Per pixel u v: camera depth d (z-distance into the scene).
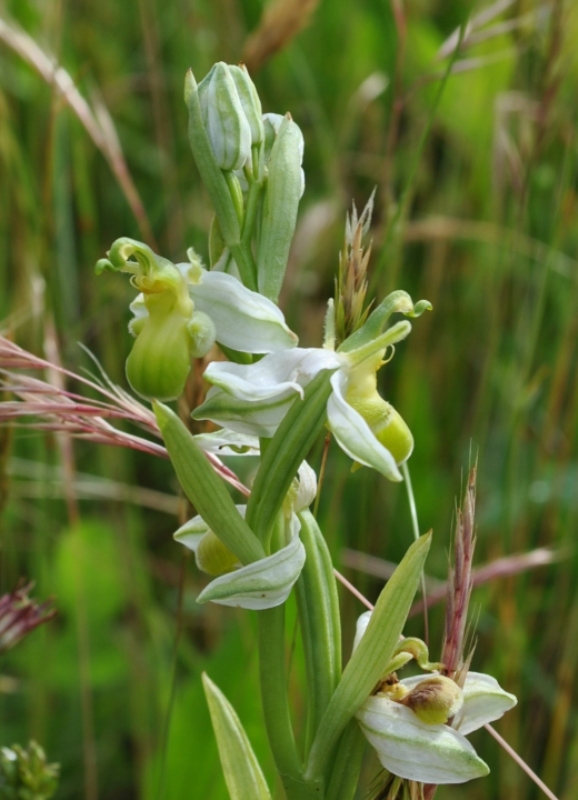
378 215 0.40
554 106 0.32
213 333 0.22
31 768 0.25
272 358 0.22
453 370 0.38
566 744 0.32
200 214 0.39
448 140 0.42
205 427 0.26
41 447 0.31
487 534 0.34
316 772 0.23
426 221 0.37
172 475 0.38
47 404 0.24
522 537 0.32
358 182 0.43
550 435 0.33
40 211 0.33
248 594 0.22
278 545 0.23
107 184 0.41
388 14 0.43
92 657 0.32
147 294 0.22
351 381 0.22
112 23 0.47
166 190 0.36
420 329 0.37
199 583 0.34
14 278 0.36
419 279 0.41
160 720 0.30
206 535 0.23
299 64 0.39
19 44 0.31
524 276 0.37
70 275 0.34
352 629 0.32
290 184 0.22
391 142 0.31
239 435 0.23
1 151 0.34
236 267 0.23
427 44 0.42
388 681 0.23
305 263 0.37
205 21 0.43
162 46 0.45
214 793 0.27
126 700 0.33
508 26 0.31
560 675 0.30
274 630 0.22
